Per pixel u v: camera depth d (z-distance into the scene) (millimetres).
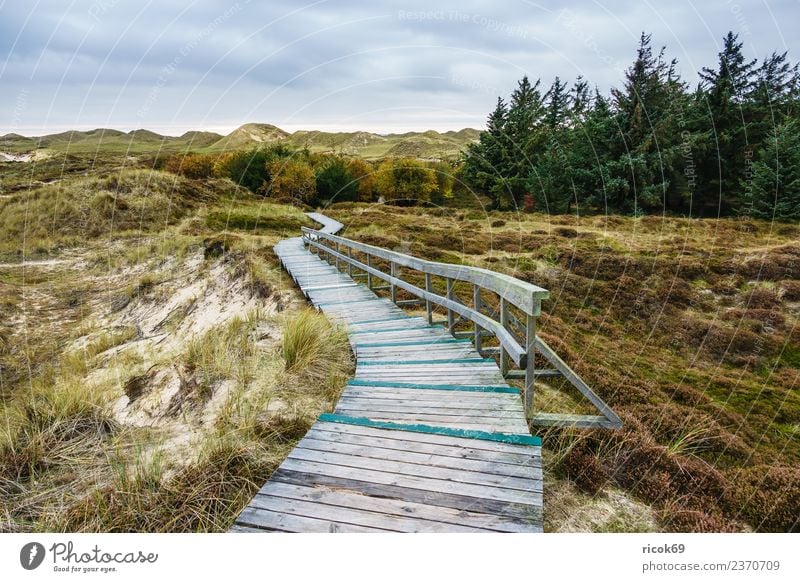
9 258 13812
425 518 2248
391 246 15852
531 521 2223
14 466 3359
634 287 10922
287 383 4602
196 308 9688
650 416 4902
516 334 6406
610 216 20766
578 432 3688
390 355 5082
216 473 3066
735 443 4590
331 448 2877
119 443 3820
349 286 9219
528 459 2717
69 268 13352
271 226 20672
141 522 2779
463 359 4801
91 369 7105
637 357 7699
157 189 20422
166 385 5016
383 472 2613
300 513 2299
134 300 10898
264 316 6957
